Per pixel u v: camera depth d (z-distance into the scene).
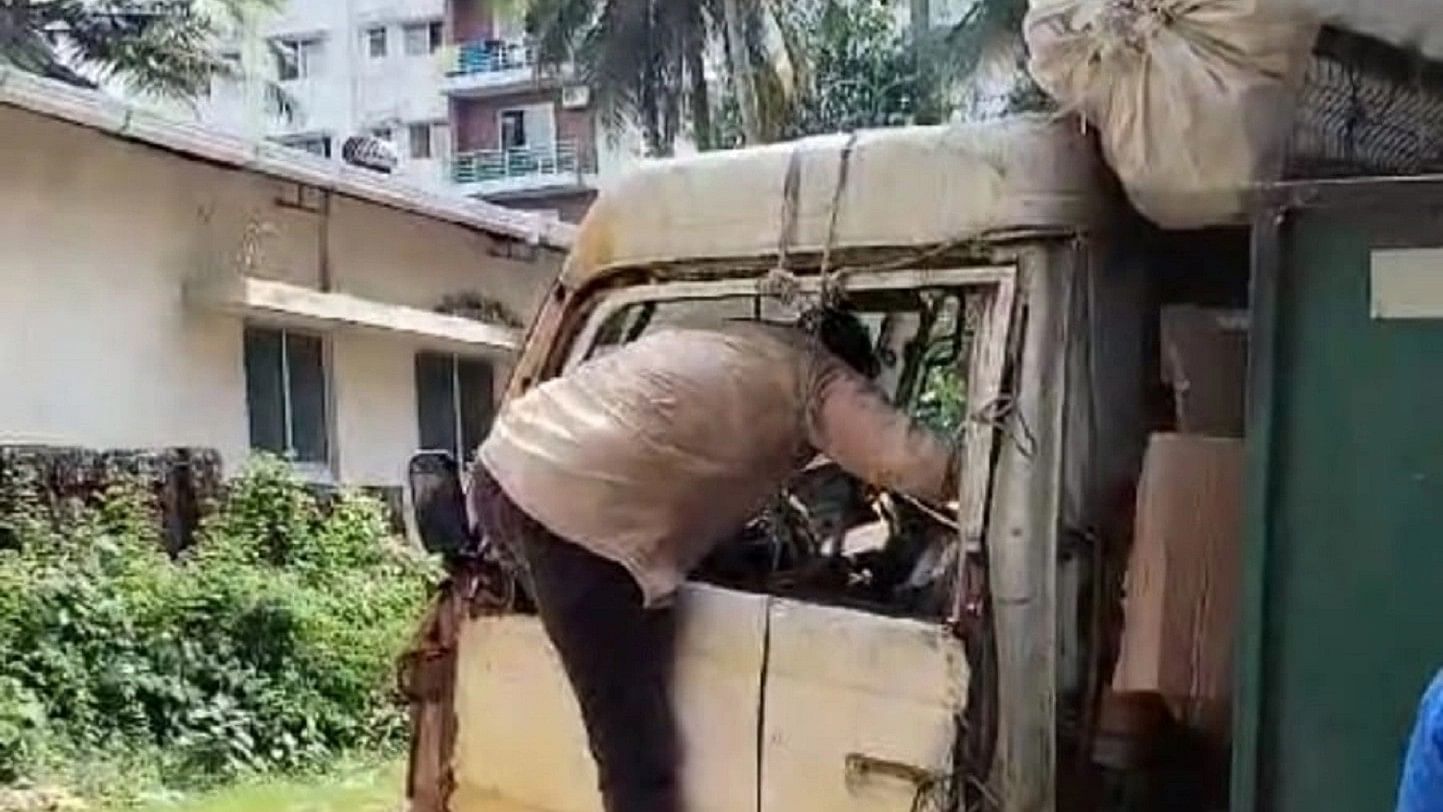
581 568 3.74
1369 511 2.79
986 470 3.42
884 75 33.06
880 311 3.88
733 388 3.72
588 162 47.78
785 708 3.57
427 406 16.91
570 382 3.92
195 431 14.17
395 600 11.97
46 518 11.37
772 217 3.88
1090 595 3.44
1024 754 3.32
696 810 3.72
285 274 14.97
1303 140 3.39
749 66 31.47
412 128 59.34
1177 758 3.45
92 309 13.28
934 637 3.34
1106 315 3.51
